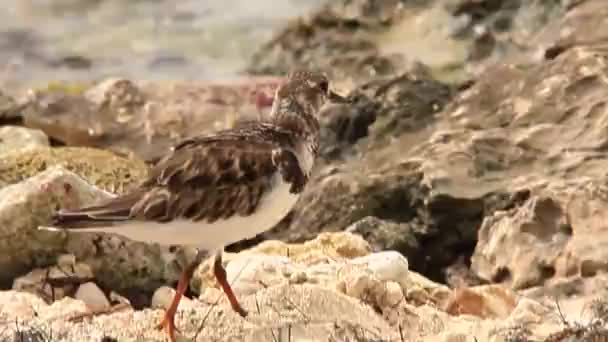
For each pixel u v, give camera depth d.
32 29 25.58
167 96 19.94
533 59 19.16
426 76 18.80
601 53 16.88
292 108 11.88
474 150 15.98
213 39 24.73
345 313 11.83
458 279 15.04
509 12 20.31
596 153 15.58
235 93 20.05
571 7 18.78
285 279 12.71
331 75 19.80
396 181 15.97
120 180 15.62
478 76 18.70
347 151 17.55
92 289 13.33
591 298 13.28
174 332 11.34
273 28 24.95
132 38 25.02
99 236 13.64
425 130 17.39
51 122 18.84
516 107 16.72
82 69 23.89
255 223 11.34
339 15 20.97
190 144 11.41
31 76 23.59
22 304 12.43
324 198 16.00
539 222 14.45
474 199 15.41
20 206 13.34
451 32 20.22
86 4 26.86
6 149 17.59
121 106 19.31
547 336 11.69
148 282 13.84
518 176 15.62
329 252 13.98
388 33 20.53
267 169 11.27
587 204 14.30
